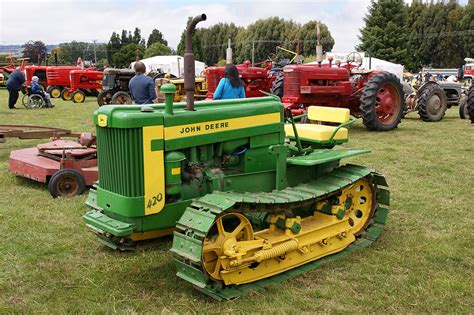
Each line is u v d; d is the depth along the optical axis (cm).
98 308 359
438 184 708
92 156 683
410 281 405
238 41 6831
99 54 8438
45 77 2561
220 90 632
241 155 460
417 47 5875
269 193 429
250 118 453
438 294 384
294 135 511
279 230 429
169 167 404
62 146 737
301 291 389
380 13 4866
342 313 357
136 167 389
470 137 1108
